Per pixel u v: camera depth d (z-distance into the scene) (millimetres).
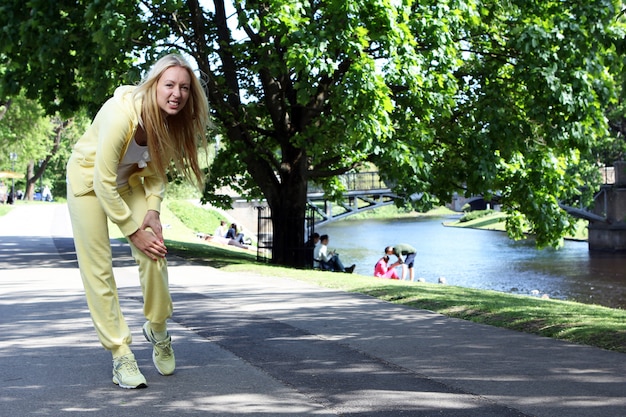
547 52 19219
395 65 16953
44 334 7312
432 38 17531
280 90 20156
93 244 5031
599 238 55625
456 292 11398
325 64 16234
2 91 19172
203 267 16469
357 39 16641
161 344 5418
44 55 17266
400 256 24078
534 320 7902
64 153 81375
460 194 21594
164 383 5230
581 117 19328
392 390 5039
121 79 16875
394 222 90438
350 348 6566
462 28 18703
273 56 17438
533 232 23641
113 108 4797
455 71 20734
